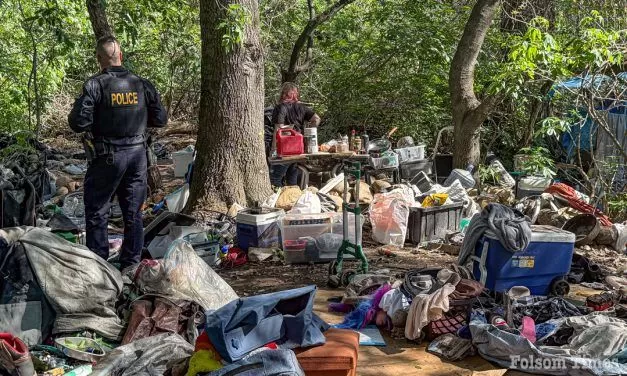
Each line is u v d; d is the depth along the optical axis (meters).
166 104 18.81
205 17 8.16
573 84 10.59
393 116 12.95
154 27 15.23
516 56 8.70
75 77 18.09
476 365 4.68
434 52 12.28
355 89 13.00
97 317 4.88
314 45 14.84
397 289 5.28
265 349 3.71
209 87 8.28
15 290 4.74
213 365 3.76
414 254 7.39
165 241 6.73
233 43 7.99
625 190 9.15
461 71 9.96
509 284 5.62
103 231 6.00
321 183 9.35
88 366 4.42
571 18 11.30
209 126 8.30
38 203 7.80
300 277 6.57
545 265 5.70
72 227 6.94
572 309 5.27
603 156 10.14
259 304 3.86
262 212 7.18
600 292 6.09
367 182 9.32
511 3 11.84
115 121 5.80
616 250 7.67
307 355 3.87
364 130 12.98
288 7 16.22
